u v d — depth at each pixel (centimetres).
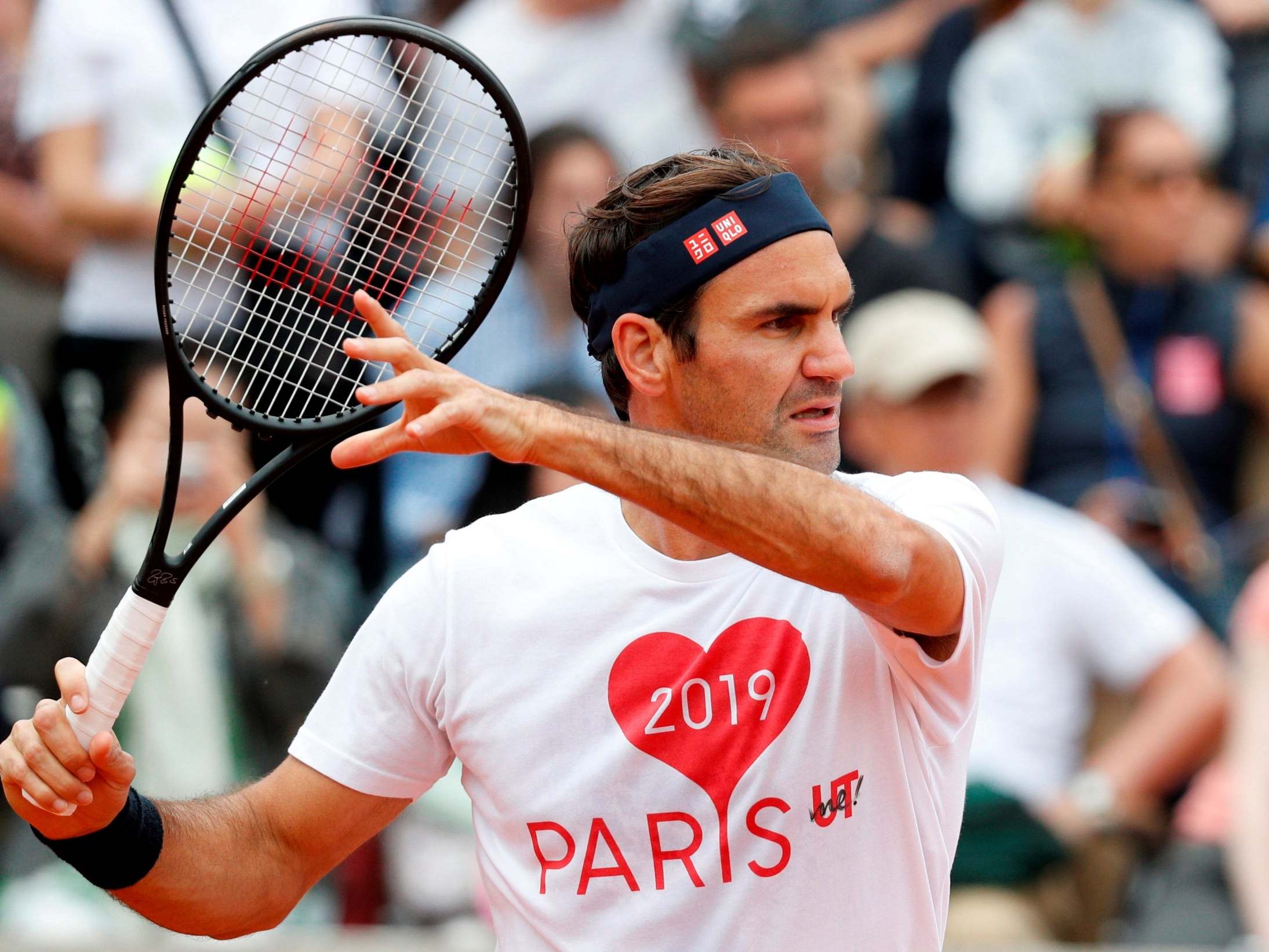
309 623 1659
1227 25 2420
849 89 2256
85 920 1552
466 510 1894
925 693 782
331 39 803
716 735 782
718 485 674
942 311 1748
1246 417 2044
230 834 829
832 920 774
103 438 1936
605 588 805
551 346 1939
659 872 783
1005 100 2305
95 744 743
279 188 932
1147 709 1653
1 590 1656
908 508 785
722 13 2220
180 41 1939
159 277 805
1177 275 2047
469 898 1573
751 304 798
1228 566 1936
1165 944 1512
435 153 945
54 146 1945
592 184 1930
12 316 1989
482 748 810
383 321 689
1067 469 2014
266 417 816
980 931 1473
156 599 783
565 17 2172
